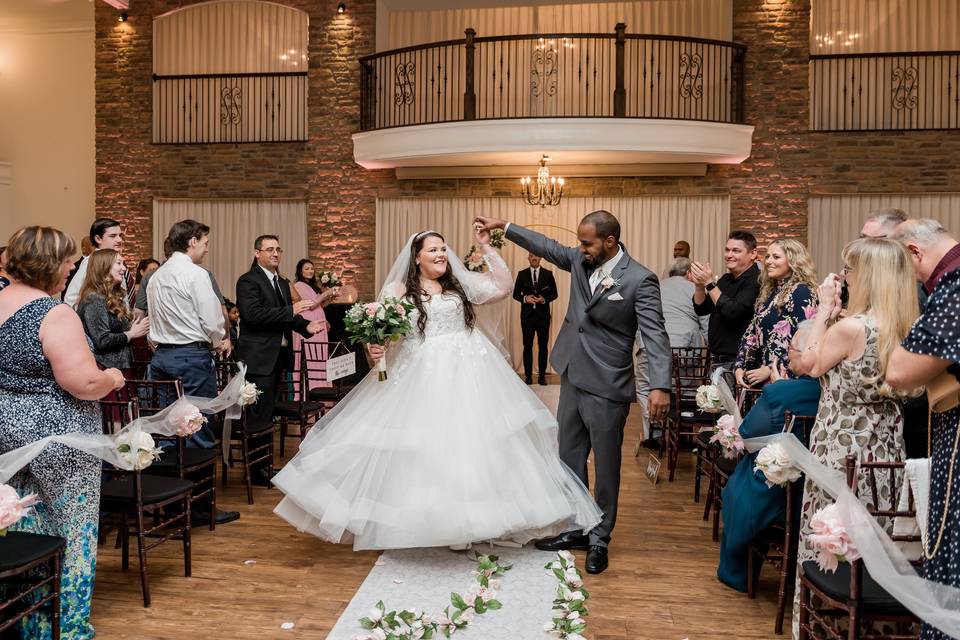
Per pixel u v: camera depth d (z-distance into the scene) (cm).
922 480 202
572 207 1045
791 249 373
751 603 308
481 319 398
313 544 371
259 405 476
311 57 1071
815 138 988
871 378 245
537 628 276
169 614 289
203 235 425
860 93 985
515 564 341
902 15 1046
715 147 933
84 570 260
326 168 1077
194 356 409
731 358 472
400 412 339
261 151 1086
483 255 386
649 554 363
